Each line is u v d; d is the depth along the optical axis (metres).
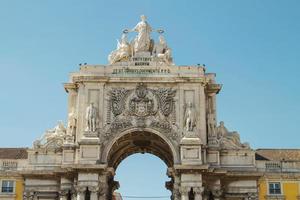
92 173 23.50
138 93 25.05
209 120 25.16
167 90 25.11
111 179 26.20
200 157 23.72
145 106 24.86
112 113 24.81
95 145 24.00
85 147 23.98
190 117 24.39
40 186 24.48
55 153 24.92
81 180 23.38
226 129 25.70
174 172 23.83
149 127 24.55
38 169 24.58
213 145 24.61
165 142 24.56
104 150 24.23
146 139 25.77
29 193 24.36
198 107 24.88
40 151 24.92
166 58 26.02
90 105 24.67
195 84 25.20
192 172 23.42
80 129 24.58
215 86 25.83
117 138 24.41
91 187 23.23
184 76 25.09
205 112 24.95
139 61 25.70
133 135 25.16
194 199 23.20
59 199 24.19
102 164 23.58
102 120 24.72
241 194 24.45
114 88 25.19
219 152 24.69
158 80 25.14
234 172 24.34
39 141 25.25
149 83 25.19
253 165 24.72
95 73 25.38
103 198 23.56
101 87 25.14
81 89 25.16
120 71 25.45
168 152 26.25
